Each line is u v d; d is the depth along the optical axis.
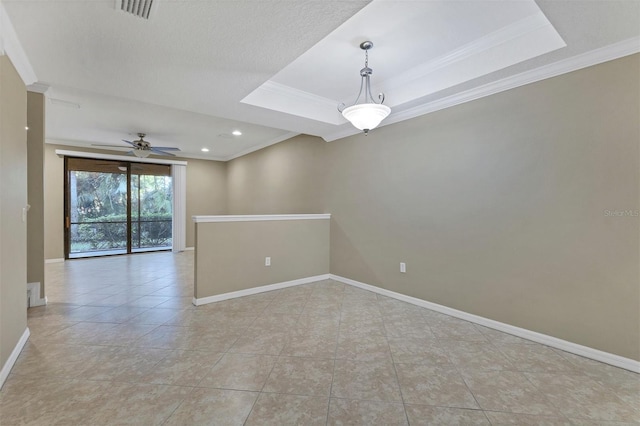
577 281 2.29
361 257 4.13
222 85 2.73
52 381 1.93
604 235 2.17
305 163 5.15
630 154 2.06
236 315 3.13
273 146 6.00
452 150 3.08
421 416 1.64
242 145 6.50
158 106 3.98
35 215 3.38
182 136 5.69
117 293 3.92
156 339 2.56
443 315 3.13
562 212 2.36
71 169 6.34
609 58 2.12
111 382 1.92
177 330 2.74
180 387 1.88
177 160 7.58
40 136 3.38
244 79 2.61
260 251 3.96
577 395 1.81
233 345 2.46
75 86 2.75
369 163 3.99
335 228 4.56
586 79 2.23
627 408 1.70
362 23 2.23
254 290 3.90
